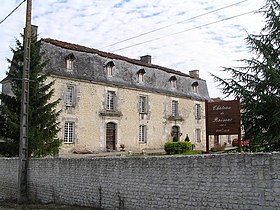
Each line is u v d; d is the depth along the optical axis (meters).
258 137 11.45
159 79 34.59
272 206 7.05
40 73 20.69
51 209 11.60
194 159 8.55
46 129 18.80
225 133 9.88
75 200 11.97
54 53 26.64
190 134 36.78
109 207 10.70
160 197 9.26
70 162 12.31
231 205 7.73
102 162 11.08
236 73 12.03
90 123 27.97
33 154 18.23
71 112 26.78
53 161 13.04
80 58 28.30
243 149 11.94
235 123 9.76
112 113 29.44
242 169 7.62
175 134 35.31
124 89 30.80
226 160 7.92
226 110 9.94
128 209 10.08
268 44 12.00
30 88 18.73
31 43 19.31
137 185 9.90
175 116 35.12
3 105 18.48
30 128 18.27
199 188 8.39
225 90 12.08
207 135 10.18
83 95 27.75
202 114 38.56
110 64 30.23
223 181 7.94
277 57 11.90
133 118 31.30
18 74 19.09
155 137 33.06
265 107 11.31
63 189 12.48
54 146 18.86
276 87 11.36
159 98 33.97
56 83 26.02
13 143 18.30
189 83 37.91
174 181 8.96
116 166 10.59
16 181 14.90
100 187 11.05
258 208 7.27
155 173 9.45
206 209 8.20
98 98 28.77
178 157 8.91
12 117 18.05
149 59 36.34
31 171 14.00
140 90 32.12
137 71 32.56
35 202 13.52
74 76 27.16
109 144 29.50
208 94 40.06
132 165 10.09
